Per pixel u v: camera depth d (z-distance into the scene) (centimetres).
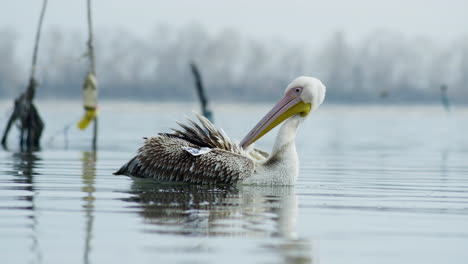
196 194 1373
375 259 882
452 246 954
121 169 1673
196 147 1519
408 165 2203
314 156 2555
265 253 892
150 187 1460
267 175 1519
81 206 1198
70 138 3347
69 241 933
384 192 1492
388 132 4450
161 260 848
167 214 1136
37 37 2753
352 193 1463
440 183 1686
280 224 1077
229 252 893
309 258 878
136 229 1012
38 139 2780
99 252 881
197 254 880
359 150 2906
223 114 7444
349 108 10888
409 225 1095
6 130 2825
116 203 1238
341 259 878
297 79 1582
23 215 1105
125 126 4591
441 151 2892
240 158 1510
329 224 1089
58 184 1495
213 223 1069
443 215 1188
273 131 4175
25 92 2772
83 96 2697
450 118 7188
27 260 841
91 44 2708
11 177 1625
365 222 1112
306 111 1568
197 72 3784
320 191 1484
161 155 1544
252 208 1218
